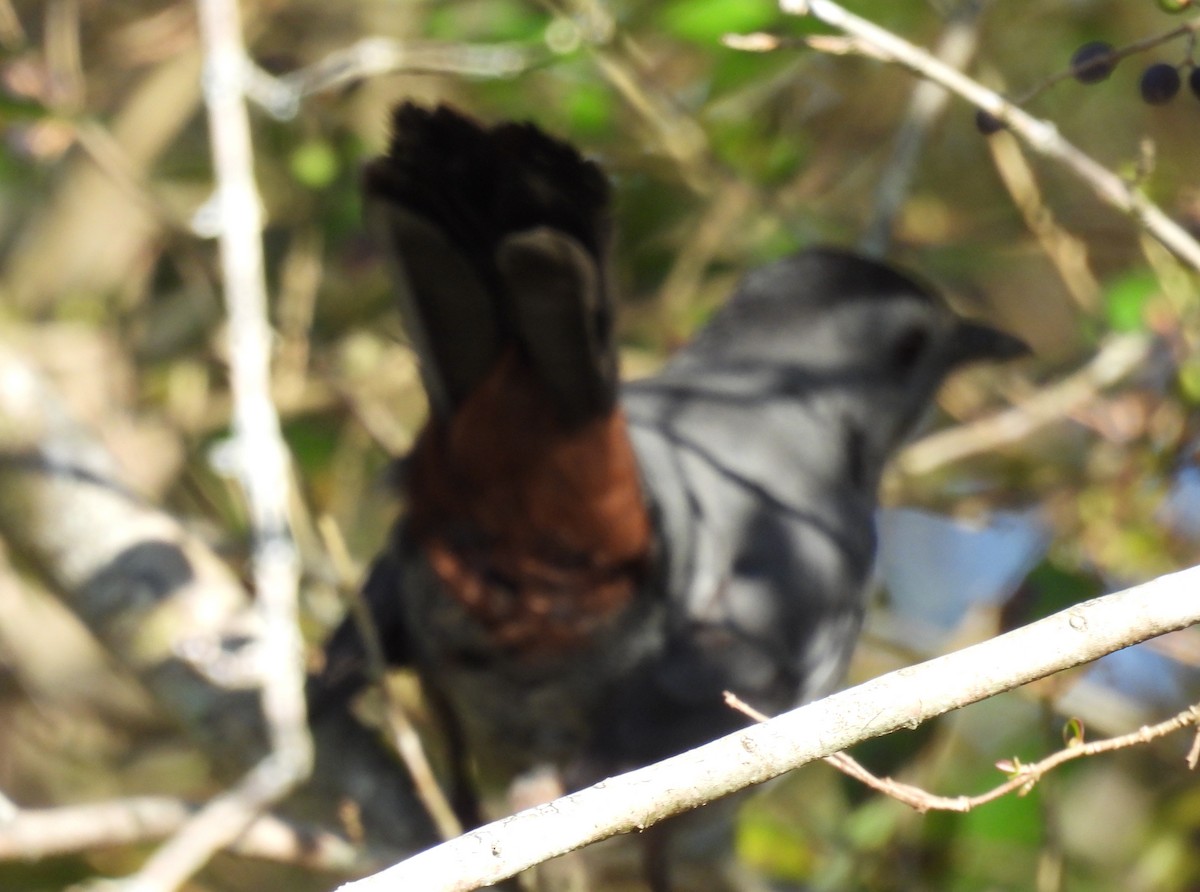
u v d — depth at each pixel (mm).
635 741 8203
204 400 12117
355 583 8367
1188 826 10312
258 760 8602
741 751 5246
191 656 8922
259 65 12391
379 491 8727
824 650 9070
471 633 8508
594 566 8250
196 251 11477
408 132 7195
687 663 8477
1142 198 7840
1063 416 11164
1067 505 10492
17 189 13492
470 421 7855
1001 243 12414
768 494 9258
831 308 10211
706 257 11883
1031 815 10258
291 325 11250
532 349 7586
